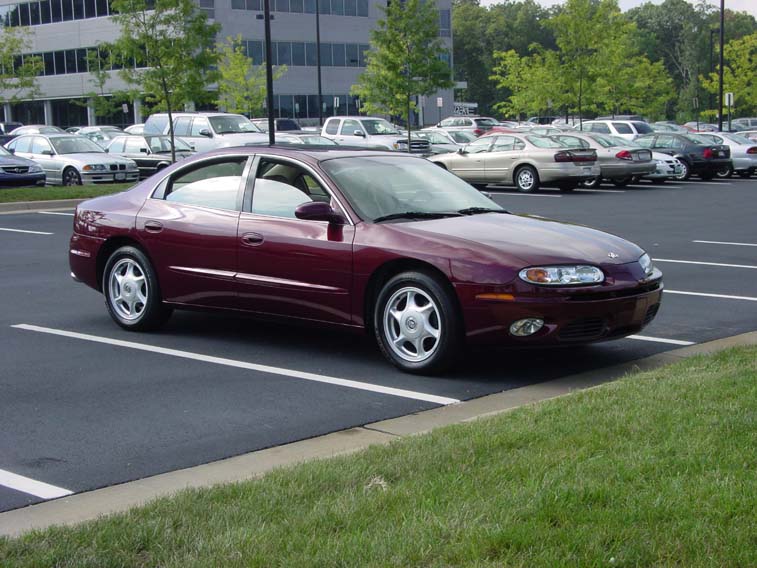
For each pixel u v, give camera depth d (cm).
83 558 365
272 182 809
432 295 711
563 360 777
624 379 648
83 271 916
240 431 589
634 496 400
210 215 825
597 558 345
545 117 7525
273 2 6850
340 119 3484
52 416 621
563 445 481
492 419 552
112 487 491
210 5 6569
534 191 2709
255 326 907
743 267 1262
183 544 377
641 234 1650
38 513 452
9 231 1706
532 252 705
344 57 7250
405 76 3588
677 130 4678
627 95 5172
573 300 694
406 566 346
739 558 342
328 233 758
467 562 347
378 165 818
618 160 2803
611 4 4306
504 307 690
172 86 2986
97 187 2452
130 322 880
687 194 2580
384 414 627
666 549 351
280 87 6944
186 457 540
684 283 1137
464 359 781
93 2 6719
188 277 833
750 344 766
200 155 862
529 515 385
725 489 402
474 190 851
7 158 2516
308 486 441
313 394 676
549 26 4288
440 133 3572
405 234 730
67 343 836
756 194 2553
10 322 930
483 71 12888
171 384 701
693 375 634
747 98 5709
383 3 7388
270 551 363
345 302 754
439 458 471
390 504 409
